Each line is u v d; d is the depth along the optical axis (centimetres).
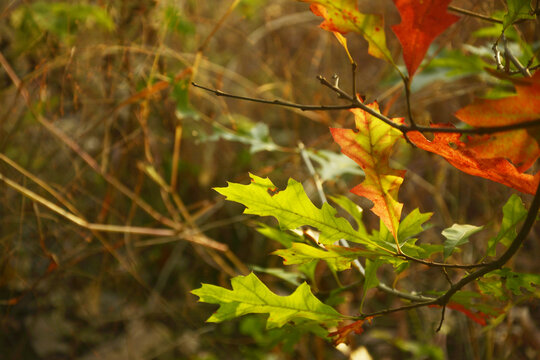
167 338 236
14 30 183
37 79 185
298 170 225
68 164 218
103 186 223
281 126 264
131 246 236
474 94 182
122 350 231
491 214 176
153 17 175
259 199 88
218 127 171
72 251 212
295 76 256
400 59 210
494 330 171
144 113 178
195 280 251
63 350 231
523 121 76
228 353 229
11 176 196
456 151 85
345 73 244
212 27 257
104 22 174
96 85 201
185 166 246
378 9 215
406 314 216
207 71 248
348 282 204
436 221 210
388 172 87
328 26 82
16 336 232
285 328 101
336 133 87
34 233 209
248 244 250
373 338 222
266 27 243
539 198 80
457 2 149
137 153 213
